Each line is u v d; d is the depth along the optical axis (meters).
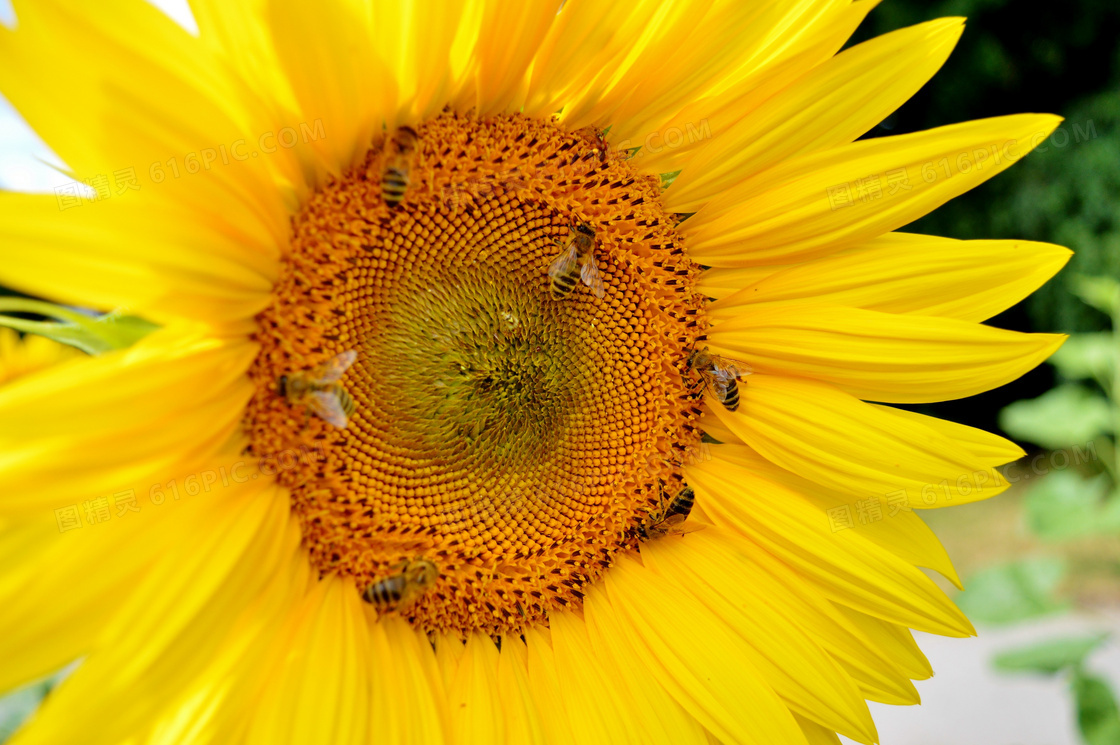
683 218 0.22
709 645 0.20
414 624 0.20
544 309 0.21
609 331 0.22
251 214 0.17
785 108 0.20
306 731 0.17
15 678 0.15
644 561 0.21
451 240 0.20
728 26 0.20
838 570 0.21
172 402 0.16
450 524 0.21
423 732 0.18
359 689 0.18
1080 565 0.62
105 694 0.15
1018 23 0.84
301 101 0.17
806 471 0.21
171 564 0.16
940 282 0.20
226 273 0.17
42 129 0.15
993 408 0.89
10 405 0.15
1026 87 0.87
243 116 0.17
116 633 0.15
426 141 0.19
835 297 0.21
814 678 0.20
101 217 0.15
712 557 0.21
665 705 0.20
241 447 0.18
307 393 0.18
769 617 0.21
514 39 0.19
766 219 0.21
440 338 0.20
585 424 0.22
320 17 0.16
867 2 0.19
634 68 0.20
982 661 0.54
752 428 0.21
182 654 0.16
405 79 0.18
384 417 0.20
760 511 0.21
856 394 0.21
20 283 0.15
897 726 0.49
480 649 0.20
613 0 0.19
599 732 0.20
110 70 0.15
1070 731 0.47
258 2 0.16
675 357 0.22
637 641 0.21
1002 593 0.30
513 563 0.21
